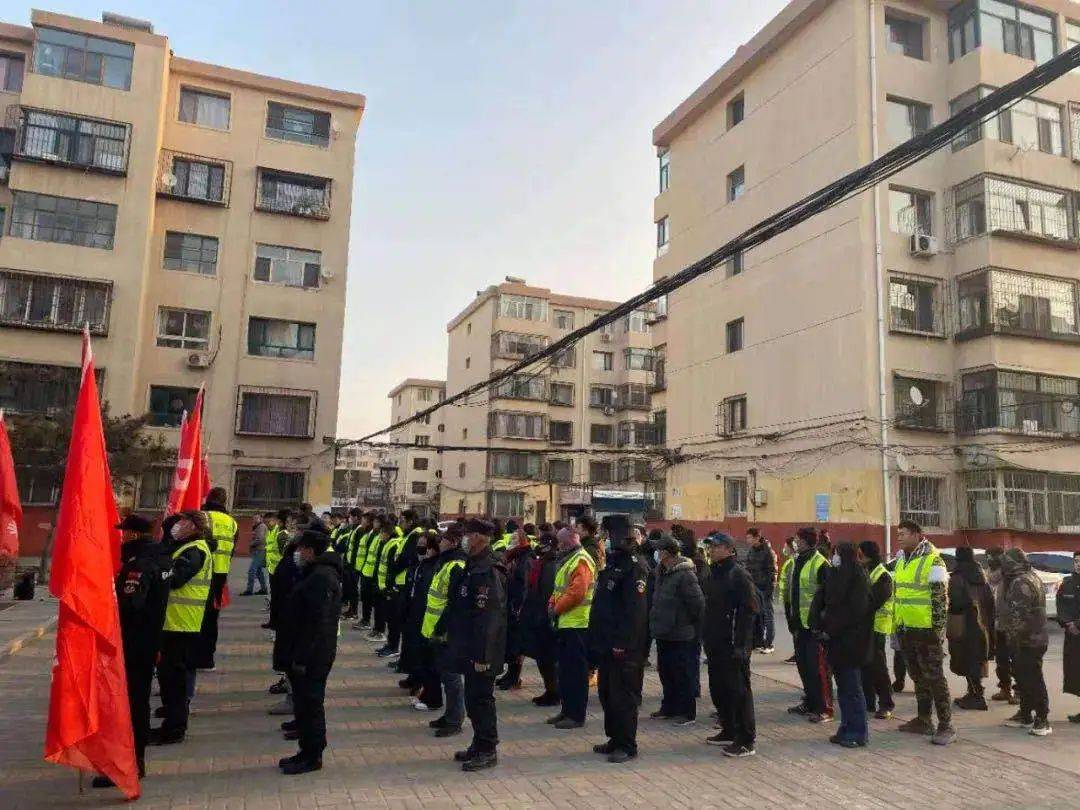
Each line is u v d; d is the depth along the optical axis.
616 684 6.36
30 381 23.94
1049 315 21.42
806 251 22.81
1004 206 21.31
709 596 6.80
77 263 24.86
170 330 27.11
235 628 12.81
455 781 5.67
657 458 32.81
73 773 5.65
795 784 5.81
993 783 5.89
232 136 28.47
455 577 6.39
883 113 21.48
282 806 5.07
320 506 27.78
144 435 23.08
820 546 11.38
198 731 6.82
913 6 22.52
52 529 18.38
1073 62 4.98
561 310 51.44
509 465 47.53
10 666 9.39
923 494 20.56
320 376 28.48
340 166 29.73
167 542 6.48
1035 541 20.27
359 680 9.12
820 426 21.69
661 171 31.98
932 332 21.19
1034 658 7.41
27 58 26.27
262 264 28.41
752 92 25.81
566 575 7.55
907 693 9.16
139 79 26.25
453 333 57.34
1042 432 20.61
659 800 5.41
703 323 27.66
